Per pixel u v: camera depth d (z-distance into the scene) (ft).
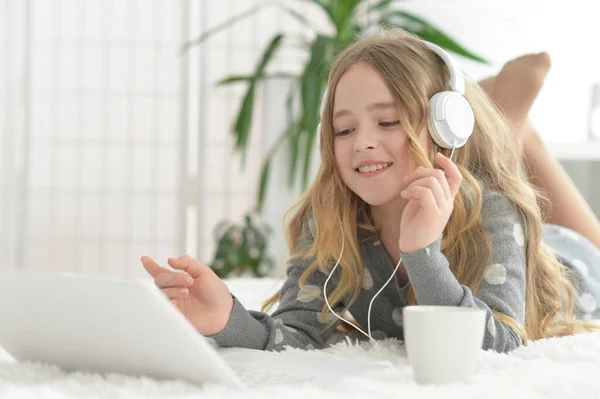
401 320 3.96
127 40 15.48
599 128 11.46
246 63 15.25
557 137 12.85
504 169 4.00
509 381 2.43
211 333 3.26
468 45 13.70
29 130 15.61
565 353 2.99
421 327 2.40
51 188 15.70
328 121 3.81
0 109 15.33
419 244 2.98
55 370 2.61
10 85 15.37
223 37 15.29
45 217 15.70
